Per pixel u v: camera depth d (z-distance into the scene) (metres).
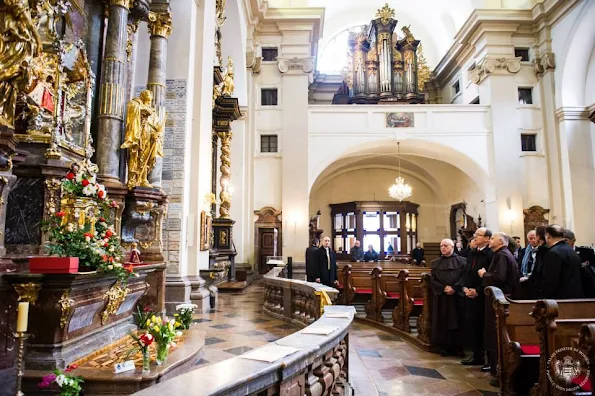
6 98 3.18
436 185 21.58
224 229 12.53
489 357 4.99
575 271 4.48
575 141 15.51
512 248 6.61
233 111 12.49
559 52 15.82
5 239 3.91
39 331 3.16
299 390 2.34
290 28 16.27
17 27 3.12
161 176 6.72
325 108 16.25
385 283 8.45
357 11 23.34
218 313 7.41
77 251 3.41
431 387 4.44
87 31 5.65
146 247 6.08
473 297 5.28
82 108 5.10
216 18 10.88
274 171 15.81
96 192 4.05
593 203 15.20
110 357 3.64
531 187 16.00
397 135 16.03
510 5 17.36
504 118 16.11
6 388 2.85
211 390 1.62
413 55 19.86
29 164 3.97
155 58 6.72
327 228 22.28
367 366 5.26
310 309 5.70
